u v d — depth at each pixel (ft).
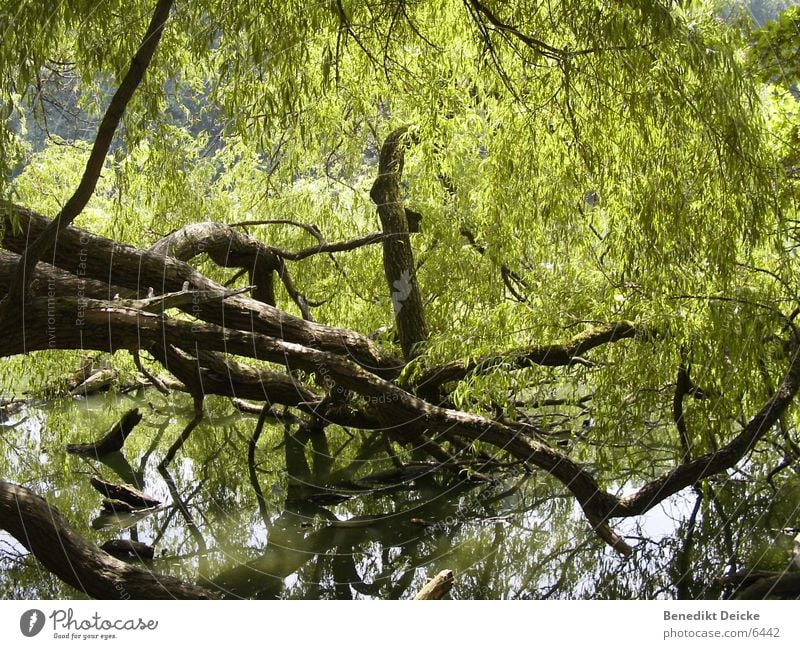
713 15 15.89
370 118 24.76
